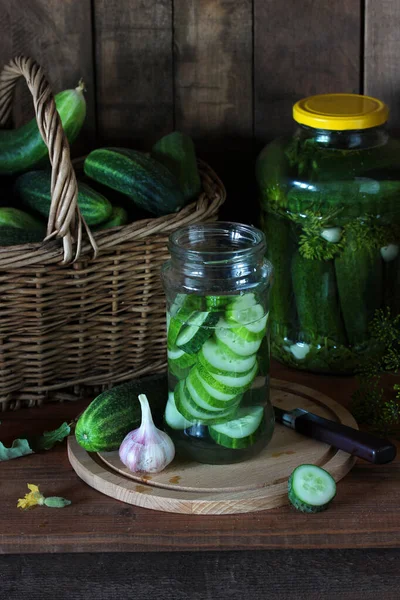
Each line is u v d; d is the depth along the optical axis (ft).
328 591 3.75
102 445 3.88
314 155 4.20
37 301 4.06
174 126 4.72
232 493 3.77
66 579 3.76
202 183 4.40
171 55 4.63
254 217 4.85
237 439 3.85
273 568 3.74
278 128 4.72
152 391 4.01
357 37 4.59
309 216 4.17
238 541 3.69
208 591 3.76
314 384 4.38
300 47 4.61
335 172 4.14
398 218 4.20
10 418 4.22
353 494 3.84
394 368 4.25
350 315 4.27
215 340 3.74
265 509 3.78
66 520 3.76
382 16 4.56
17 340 4.12
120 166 4.19
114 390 3.98
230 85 4.67
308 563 3.74
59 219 3.92
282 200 4.23
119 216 4.14
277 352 4.48
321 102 4.33
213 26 4.58
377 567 3.74
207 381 3.76
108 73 4.65
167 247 4.08
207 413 3.81
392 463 3.97
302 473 3.76
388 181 4.14
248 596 3.76
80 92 4.33
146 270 4.14
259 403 3.89
